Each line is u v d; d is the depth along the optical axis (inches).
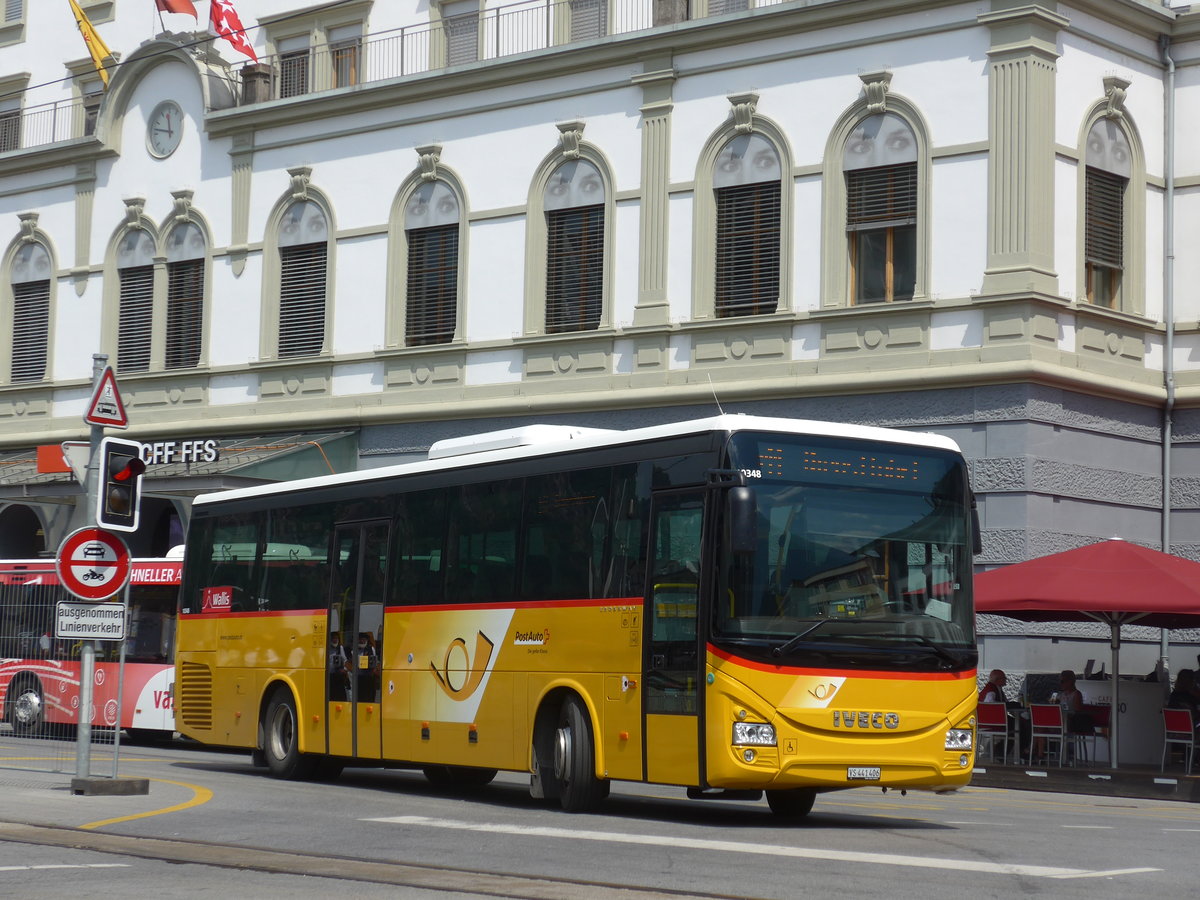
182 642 874.1
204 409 1422.2
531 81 1242.6
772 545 556.4
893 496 578.2
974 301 1027.3
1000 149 1028.5
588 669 606.5
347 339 1337.4
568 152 1216.2
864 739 556.1
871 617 563.8
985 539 1018.7
